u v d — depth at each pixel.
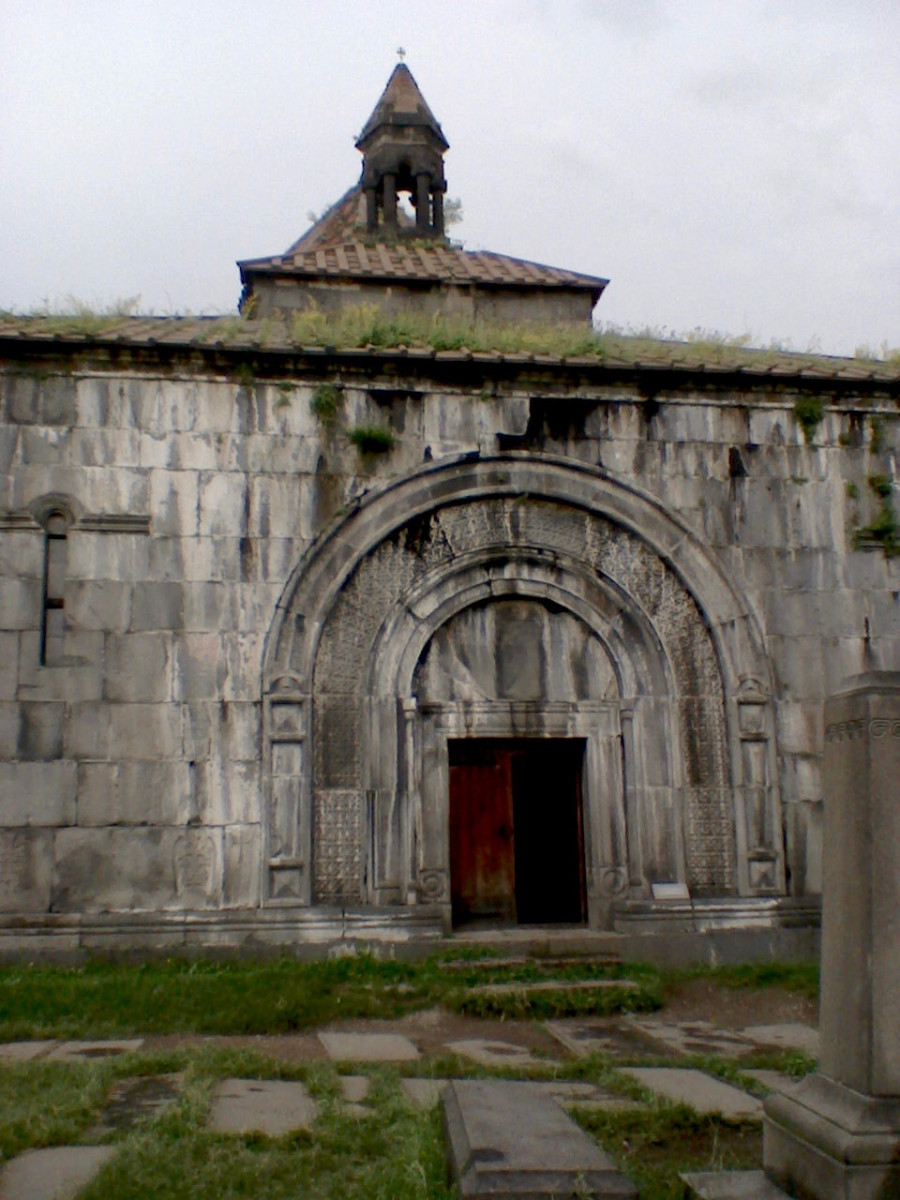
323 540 11.80
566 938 11.31
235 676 11.40
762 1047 8.41
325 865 11.30
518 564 12.37
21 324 11.95
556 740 12.47
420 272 16.81
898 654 12.70
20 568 11.26
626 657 12.34
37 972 10.09
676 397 12.87
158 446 11.73
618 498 12.55
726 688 12.33
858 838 4.91
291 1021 8.88
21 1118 5.62
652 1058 7.88
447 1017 9.34
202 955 10.66
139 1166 4.96
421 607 12.05
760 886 11.88
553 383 12.62
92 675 11.16
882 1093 4.59
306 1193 4.82
